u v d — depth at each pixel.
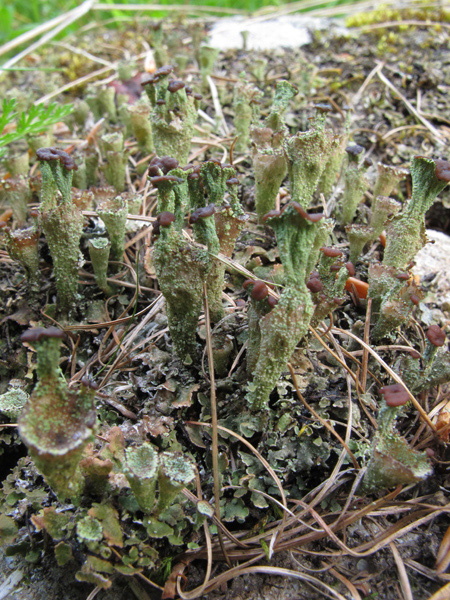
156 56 0.15
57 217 0.08
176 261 0.07
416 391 0.08
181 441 0.08
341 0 0.23
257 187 0.10
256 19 0.20
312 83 0.15
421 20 0.19
